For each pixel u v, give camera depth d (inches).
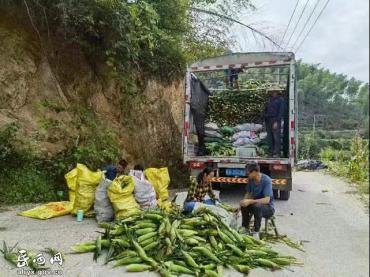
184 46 484.1
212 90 458.0
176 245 179.3
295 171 718.5
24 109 316.2
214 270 165.9
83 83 370.0
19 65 318.3
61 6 308.3
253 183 232.5
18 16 325.1
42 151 311.9
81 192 252.7
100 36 362.3
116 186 236.7
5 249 174.9
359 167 509.0
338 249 203.5
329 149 748.6
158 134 457.1
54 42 347.6
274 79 447.2
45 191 295.7
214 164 345.4
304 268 176.4
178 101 510.3
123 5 320.5
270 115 370.0
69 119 343.3
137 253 173.8
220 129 415.5
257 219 222.4
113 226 210.8
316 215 292.8
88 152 338.0
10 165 292.0
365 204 321.7
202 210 214.2
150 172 302.7
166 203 277.9
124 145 397.4
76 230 220.8
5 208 263.3
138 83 427.8
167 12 409.1
